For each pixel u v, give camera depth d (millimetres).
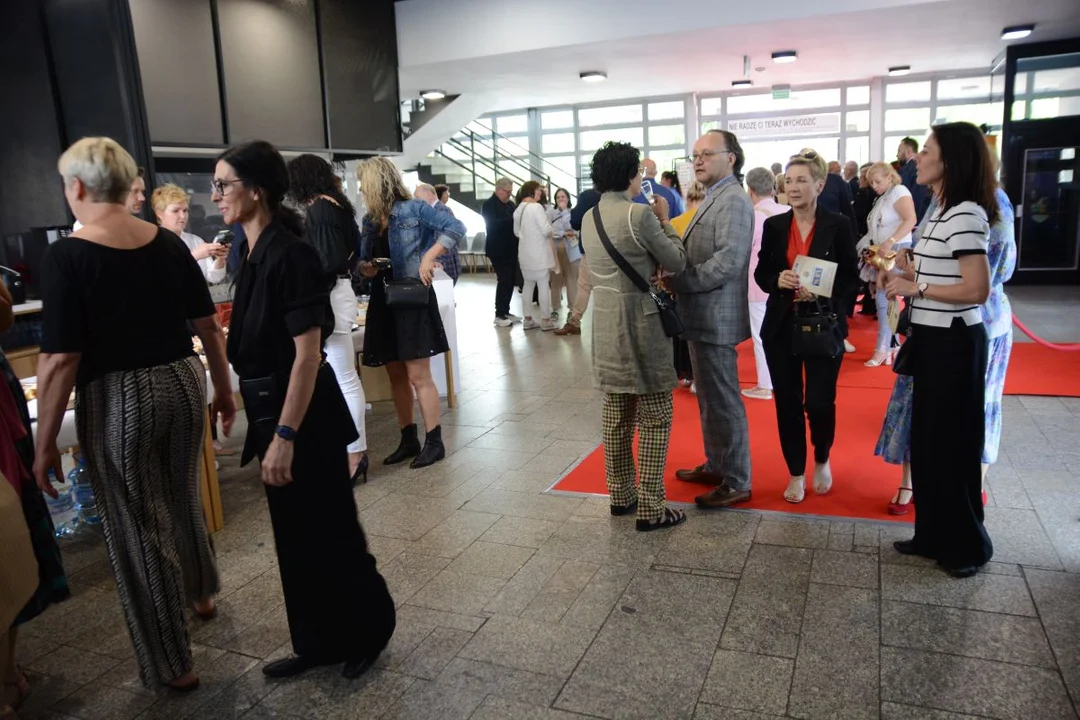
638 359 2912
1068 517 2967
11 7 4891
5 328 2244
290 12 6629
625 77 10086
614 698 2066
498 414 4914
